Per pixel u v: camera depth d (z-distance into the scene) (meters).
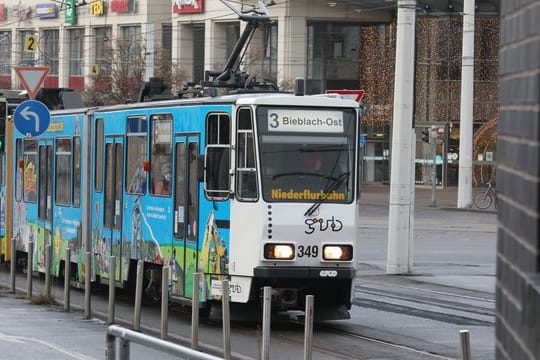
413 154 57.28
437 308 43.81
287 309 38.31
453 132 163.88
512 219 10.15
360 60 167.38
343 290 37.50
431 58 162.25
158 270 41.25
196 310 31.75
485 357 31.48
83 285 47.72
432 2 156.00
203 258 37.53
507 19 10.50
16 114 48.53
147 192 41.44
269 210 36.00
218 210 36.84
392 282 53.97
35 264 53.16
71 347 32.47
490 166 160.50
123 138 43.72
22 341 33.53
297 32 164.38
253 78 43.56
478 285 52.72
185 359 14.91
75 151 48.50
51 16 195.25
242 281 36.22
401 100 56.28
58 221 50.38
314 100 36.94
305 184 36.56
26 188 54.66
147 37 161.12
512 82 10.18
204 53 175.75
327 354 32.03
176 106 39.34
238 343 34.38
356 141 37.34
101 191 45.81
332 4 157.50
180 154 39.00
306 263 36.34
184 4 174.50
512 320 10.16
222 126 36.84
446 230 92.75
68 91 60.38
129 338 16.81
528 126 9.38
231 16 167.50
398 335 36.25
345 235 36.81
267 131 36.34
